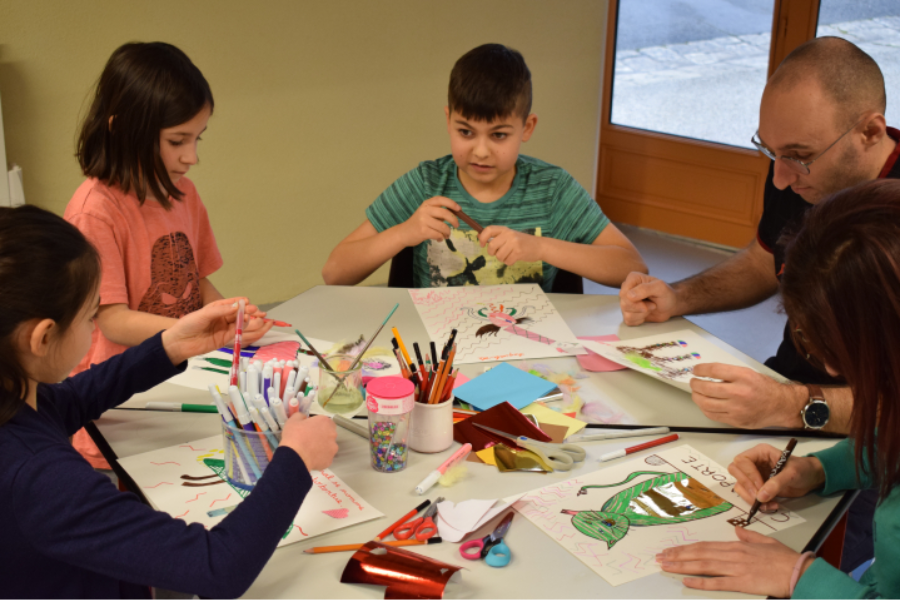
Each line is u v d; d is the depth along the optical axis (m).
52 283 0.77
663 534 0.94
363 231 1.94
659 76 4.39
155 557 0.77
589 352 1.43
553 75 4.10
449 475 1.03
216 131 3.20
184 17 3.00
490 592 0.83
